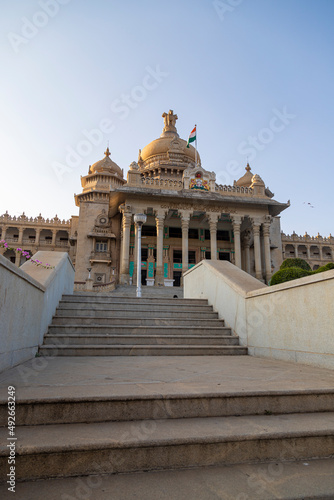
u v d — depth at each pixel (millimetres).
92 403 3328
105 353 7133
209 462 2850
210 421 3350
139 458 2760
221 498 2314
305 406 3762
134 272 33594
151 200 34469
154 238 38312
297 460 2984
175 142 48719
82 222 41344
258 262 34969
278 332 6945
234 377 4652
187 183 36062
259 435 2979
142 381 4258
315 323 5914
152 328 8531
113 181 46969
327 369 5500
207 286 11359
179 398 3496
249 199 35906
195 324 9359
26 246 54750
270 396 3693
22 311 5672
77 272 39250
